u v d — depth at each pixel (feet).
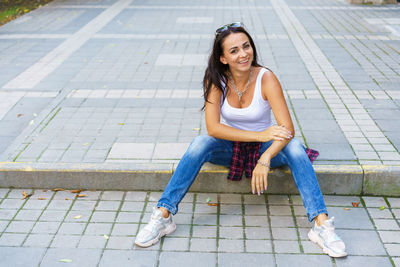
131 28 28.14
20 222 10.56
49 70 20.16
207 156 10.30
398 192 11.28
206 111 10.13
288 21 29.43
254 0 37.91
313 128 13.52
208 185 11.58
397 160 11.55
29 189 11.91
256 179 9.77
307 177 9.53
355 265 9.06
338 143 12.53
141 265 9.19
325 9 33.47
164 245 9.77
